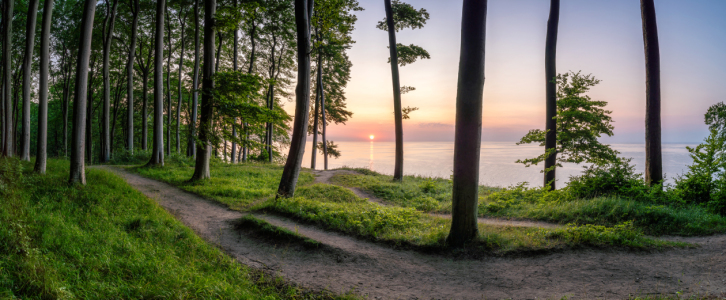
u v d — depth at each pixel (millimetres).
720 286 4785
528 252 6656
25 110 17609
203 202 12031
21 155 17781
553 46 14812
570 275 5605
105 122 24891
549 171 14695
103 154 25141
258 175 19641
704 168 11016
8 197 6992
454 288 5418
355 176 20797
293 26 27891
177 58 30984
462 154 7184
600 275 5520
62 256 4984
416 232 8094
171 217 8938
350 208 10328
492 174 41625
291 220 9570
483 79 7141
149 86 34406
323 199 12914
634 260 6121
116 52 28109
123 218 8055
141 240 6680
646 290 4840
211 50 15305
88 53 11578
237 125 16281
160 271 4957
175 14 27375
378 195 15555
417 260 6750
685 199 10828
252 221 8789
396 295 5180
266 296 4926
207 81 15289
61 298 3633
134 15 24219
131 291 4246
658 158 12836
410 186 17016
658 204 10430
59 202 8836
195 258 6172
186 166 21016
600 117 13773
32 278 3832
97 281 4375
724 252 6316
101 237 6273
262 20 26750
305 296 5148
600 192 11812
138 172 18328
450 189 16812
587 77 13789
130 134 25234
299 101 12500
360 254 6961
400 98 18766
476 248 6918
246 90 15383
